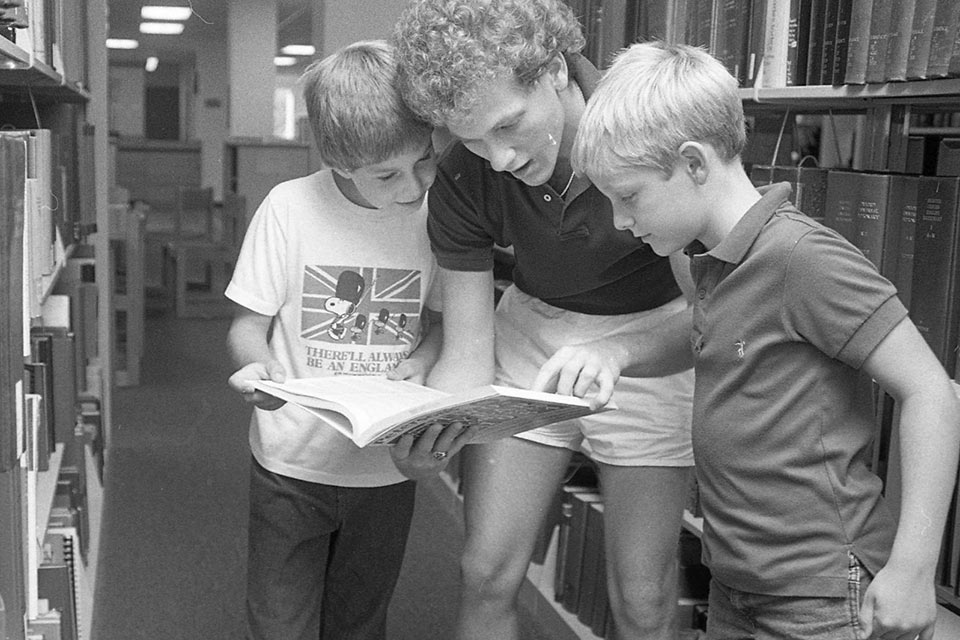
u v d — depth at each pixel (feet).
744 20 6.70
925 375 4.09
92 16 13.37
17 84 8.68
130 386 16.99
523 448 6.03
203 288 25.40
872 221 5.85
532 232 5.50
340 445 6.04
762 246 4.30
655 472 5.95
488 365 5.95
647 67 4.48
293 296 6.02
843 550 4.35
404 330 6.11
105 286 13.65
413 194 5.46
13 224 4.43
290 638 6.24
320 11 10.62
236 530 11.05
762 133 8.25
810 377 4.31
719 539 4.67
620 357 5.35
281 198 5.98
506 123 4.65
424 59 4.60
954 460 4.10
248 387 5.41
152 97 32.48
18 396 4.58
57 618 5.68
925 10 5.24
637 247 5.41
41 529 6.08
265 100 16.12
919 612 4.11
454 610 9.15
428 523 11.27
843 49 5.87
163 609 9.12
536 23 4.60
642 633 6.08
